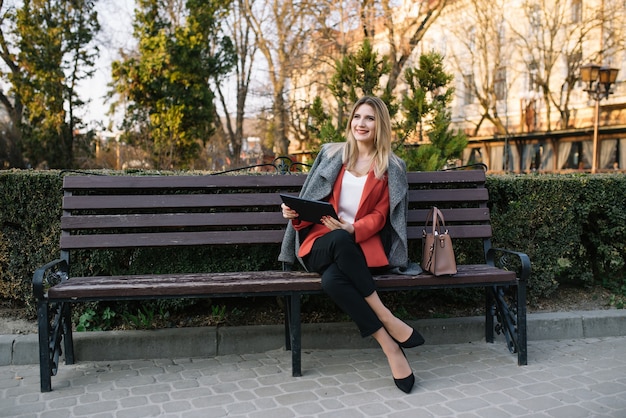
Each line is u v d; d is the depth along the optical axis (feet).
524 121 78.07
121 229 12.94
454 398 9.89
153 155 57.36
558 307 14.67
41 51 59.62
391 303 14.32
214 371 11.25
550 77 76.43
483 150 85.66
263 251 13.52
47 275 12.03
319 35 61.62
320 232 11.14
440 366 11.56
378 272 11.39
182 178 12.67
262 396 9.97
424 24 64.28
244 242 12.53
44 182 12.94
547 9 74.69
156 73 57.57
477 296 14.40
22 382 10.61
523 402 9.70
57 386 10.42
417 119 18.33
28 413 9.21
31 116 60.34
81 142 63.82
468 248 14.34
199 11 59.16
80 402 9.68
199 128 59.93
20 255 13.17
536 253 14.48
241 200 12.76
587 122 72.02
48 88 59.52
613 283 15.94
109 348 11.90
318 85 67.21
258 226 13.33
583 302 15.07
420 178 13.28
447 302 14.83
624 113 67.46
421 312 14.28
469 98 87.97
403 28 61.26
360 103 11.86
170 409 9.41
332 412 9.30
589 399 9.82
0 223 13.11
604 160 67.56
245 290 10.42
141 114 58.95
